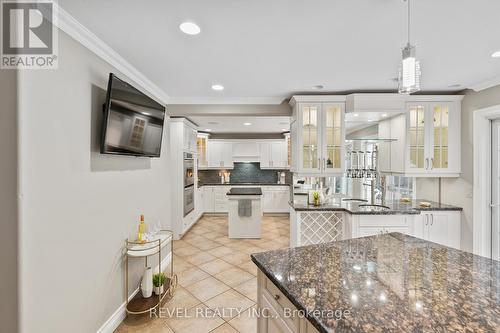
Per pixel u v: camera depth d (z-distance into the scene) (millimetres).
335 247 1589
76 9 1432
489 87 2734
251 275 2971
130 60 2160
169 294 2475
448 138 3127
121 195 2119
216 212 6484
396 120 3291
